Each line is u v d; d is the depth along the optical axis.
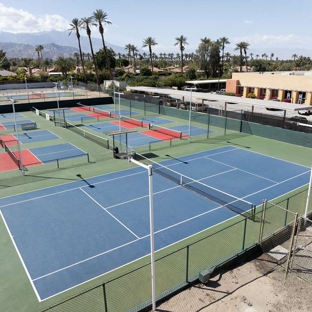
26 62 150.75
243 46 120.81
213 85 89.94
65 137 36.22
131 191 21.12
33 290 12.22
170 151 30.33
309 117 48.94
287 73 72.69
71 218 17.64
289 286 11.91
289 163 26.84
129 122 44.09
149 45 112.44
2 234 16.09
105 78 91.38
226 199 19.89
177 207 18.84
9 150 29.48
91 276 12.97
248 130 37.19
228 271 12.88
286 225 16.05
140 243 15.24
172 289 11.64
